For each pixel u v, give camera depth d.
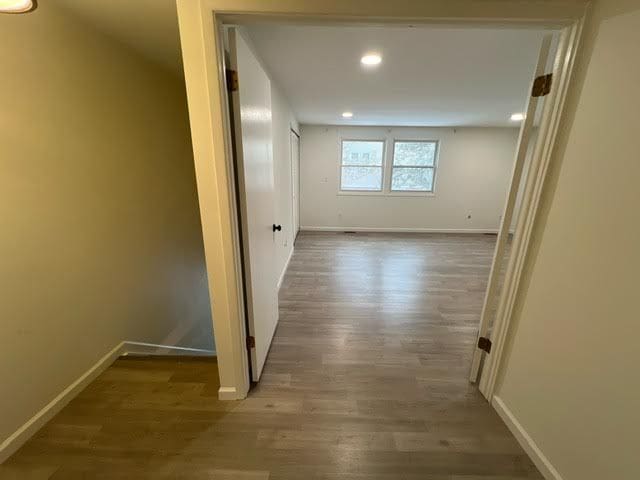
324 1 1.15
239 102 1.39
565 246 1.21
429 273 3.91
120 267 2.10
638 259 0.93
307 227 6.49
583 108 1.14
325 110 4.36
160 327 2.66
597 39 1.08
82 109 1.74
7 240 1.33
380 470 1.32
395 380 1.89
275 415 1.60
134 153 2.25
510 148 5.96
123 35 1.94
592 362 1.09
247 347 1.73
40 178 1.48
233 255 1.47
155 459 1.35
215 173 1.35
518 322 1.50
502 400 1.62
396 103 3.80
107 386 1.78
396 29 1.81
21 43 1.37
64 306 1.63
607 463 1.04
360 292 3.28
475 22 1.19
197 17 1.17
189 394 1.73
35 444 1.41
